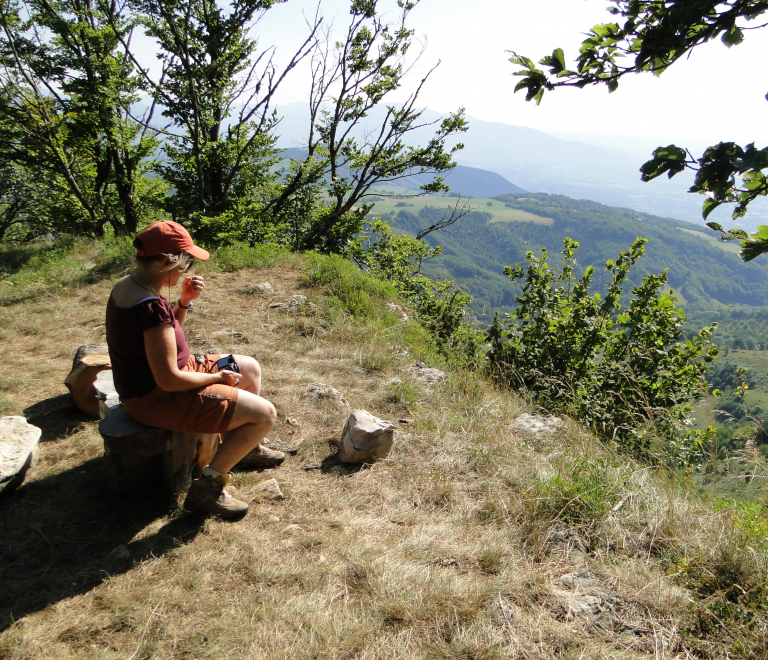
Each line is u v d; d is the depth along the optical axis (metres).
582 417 5.55
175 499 2.94
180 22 14.50
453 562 2.52
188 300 2.99
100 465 3.32
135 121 16.53
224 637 2.02
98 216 18.41
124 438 2.78
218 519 2.81
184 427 2.66
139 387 2.58
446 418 4.26
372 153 18.92
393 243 19.73
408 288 17.09
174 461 2.89
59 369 5.16
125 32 16.23
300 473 3.37
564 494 2.95
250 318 6.45
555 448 3.86
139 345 2.48
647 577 2.40
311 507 2.99
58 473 3.24
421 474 3.38
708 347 7.10
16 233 28.73
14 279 8.91
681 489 3.36
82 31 15.23
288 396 4.44
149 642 1.99
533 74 2.22
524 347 7.38
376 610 2.18
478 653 1.97
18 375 4.96
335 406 4.30
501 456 3.62
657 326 7.15
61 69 15.52
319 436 3.86
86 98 15.11
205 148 15.94
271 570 2.40
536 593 2.30
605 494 2.99
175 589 2.29
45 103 14.80
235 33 15.55
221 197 17.11
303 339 5.91
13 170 22.38
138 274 2.51
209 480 2.72
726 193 1.90
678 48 1.95
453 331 9.16
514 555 2.58
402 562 2.48
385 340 6.30
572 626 2.14
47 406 4.05
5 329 6.27
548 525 2.75
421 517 2.94
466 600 2.22
